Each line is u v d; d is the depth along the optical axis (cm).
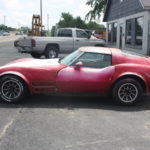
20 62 681
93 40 1716
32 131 464
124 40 2208
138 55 683
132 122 526
